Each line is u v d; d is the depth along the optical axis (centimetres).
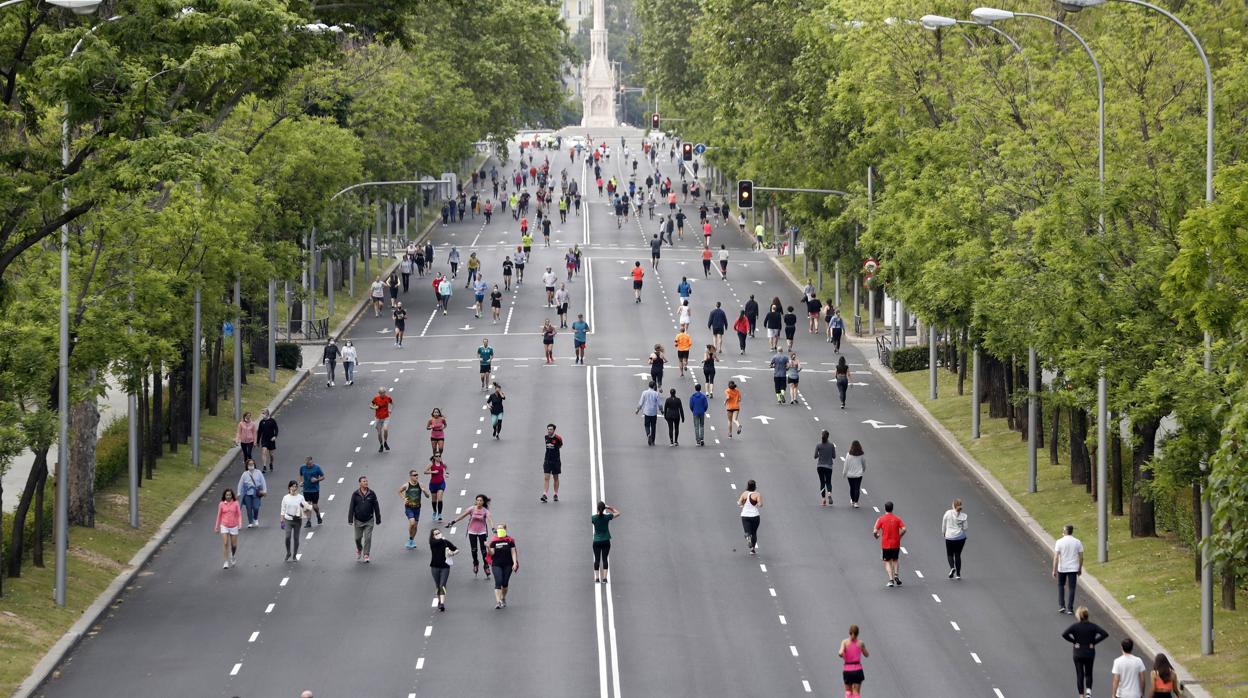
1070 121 13700
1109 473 14912
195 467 16525
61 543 11606
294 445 17688
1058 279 12006
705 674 10262
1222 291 9819
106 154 10425
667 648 10794
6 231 10500
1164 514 13575
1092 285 11581
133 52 10794
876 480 15988
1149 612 11531
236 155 14488
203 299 16612
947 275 15062
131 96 10212
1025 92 15625
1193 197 11588
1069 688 10038
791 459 16838
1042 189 13862
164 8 10775
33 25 10250
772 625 11331
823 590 12212
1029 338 13050
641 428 18350
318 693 9938
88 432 13700
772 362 19938
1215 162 11644
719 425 18588
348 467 16562
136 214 12669
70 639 10962
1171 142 12381
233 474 16525
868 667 10419
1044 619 11531
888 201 17900
